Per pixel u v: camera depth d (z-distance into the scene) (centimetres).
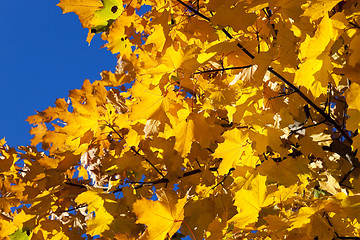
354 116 124
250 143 186
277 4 147
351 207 145
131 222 230
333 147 225
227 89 200
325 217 157
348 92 125
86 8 172
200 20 181
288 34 150
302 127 215
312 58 127
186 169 275
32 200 258
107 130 239
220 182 247
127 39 232
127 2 205
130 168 244
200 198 229
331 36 124
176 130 182
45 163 256
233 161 187
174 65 152
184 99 193
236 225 163
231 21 151
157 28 177
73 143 241
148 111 164
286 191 182
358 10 150
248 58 172
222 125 257
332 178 198
